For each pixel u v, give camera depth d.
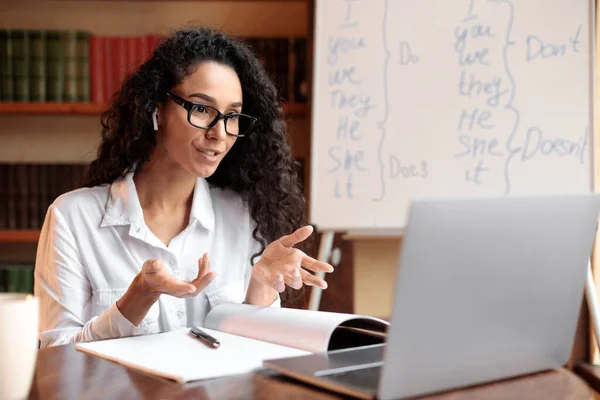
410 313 0.62
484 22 1.98
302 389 0.67
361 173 2.02
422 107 2.00
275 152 1.45
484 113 1.96
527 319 0.73
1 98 2.38
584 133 1.91
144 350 0.83
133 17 2.62
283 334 0.86
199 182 1.38
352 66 2.05
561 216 0.72
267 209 1.45
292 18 2.62
